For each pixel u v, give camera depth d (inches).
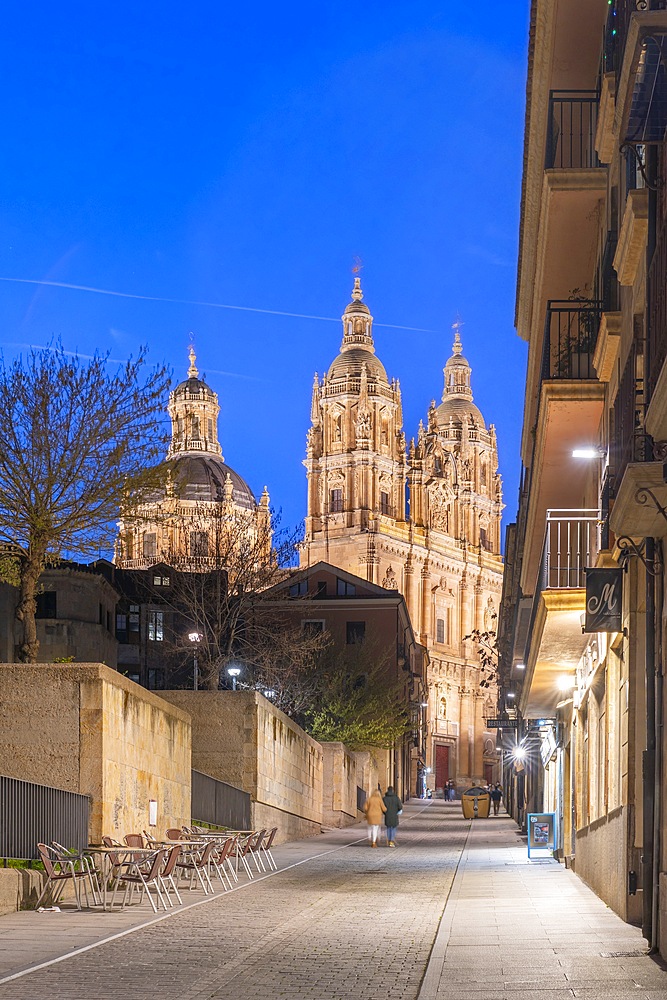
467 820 2532.0
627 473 483.8
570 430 891.4
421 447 5743.1
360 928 661.3
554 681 1099.3
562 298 1021.2
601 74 783.1
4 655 2084.2
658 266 499.2
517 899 816.3
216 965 530.0
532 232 1068.5
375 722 2600.9
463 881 978.7
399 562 5511.8
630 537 576.4
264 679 2368.4
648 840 574.2
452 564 5772.6
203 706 1460.4
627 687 649.0
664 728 557.3
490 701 5792.3
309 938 620.4
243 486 5423.2
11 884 713.0
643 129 493.7
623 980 472.4
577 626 824.9
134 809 967.6
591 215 892.0
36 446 1240.2
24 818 771.4
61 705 884.0
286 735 1649.9
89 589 2517.2
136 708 977.5
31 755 880.9
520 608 1499.8
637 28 441.1
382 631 3486.7
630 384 567.8
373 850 1440.7
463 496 5994.1
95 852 794.2
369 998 452.1
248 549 2491.4
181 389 5807.1
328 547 5472.4
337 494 5521.7
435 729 5418.3
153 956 554.9
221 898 821.2
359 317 5748.0
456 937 613.6
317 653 2694.4
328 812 2185.0
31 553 1225.4
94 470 1273.4
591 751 893.2
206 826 1232.8
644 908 573.0
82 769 876.6
